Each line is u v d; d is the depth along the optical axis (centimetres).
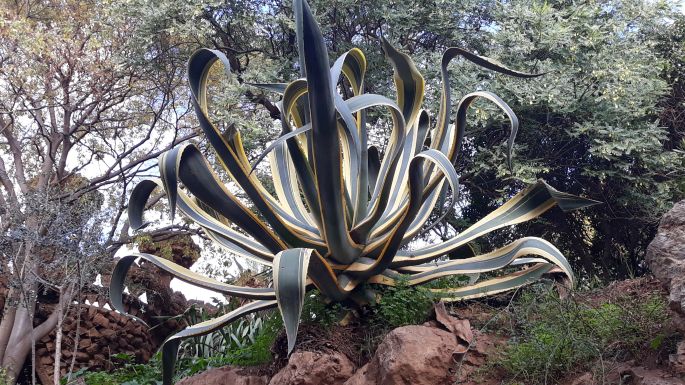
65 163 1341
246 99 1134
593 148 977
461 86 1032
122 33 1298
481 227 576
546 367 453
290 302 449
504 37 1047
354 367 509
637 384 418
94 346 1144
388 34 1132
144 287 1216
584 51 1073
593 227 1080
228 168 543
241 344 834
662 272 455
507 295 576
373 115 1084
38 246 864
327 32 1155
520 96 1016
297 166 550
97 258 843
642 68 1048
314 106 495
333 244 550
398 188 623
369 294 552
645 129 1019
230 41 1220
